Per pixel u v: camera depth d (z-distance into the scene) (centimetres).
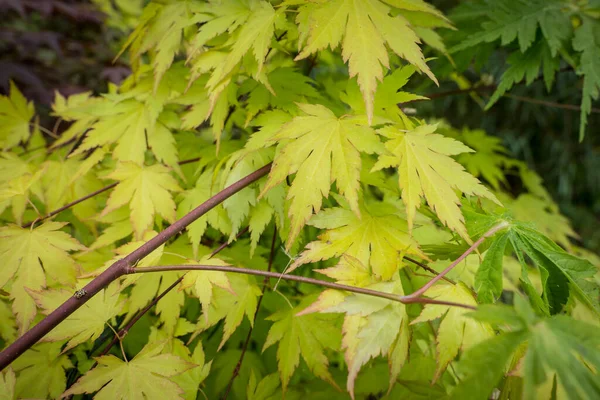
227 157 49
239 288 48
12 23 137
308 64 55
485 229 44
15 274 45
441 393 48
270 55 54
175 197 51
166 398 42
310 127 43
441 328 41
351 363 40
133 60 53
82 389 41
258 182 47
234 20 47
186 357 47
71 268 46
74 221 54
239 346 54
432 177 43
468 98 139
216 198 45
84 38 140
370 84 42
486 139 69
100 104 55
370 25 44
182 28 49
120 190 48
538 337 38
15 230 46
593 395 37
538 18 57
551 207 74
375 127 46
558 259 42
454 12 61
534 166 149
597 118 142
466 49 61
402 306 41
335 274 42
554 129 147
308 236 53
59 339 42
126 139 51
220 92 47
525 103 138
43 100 97
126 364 42
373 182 48
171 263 49
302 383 50
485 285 42
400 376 50
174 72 53
